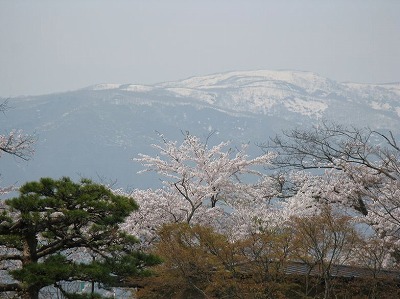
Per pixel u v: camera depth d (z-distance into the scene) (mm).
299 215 60531
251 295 45469
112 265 40312
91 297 39906
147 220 61219
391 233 57719
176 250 45750
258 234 48406
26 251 41406
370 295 51656
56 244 41938
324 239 47688
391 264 56031
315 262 47906
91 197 40281
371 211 60219
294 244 46500
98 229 40812
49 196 40875
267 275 45812
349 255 54375
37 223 39844
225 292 46594
